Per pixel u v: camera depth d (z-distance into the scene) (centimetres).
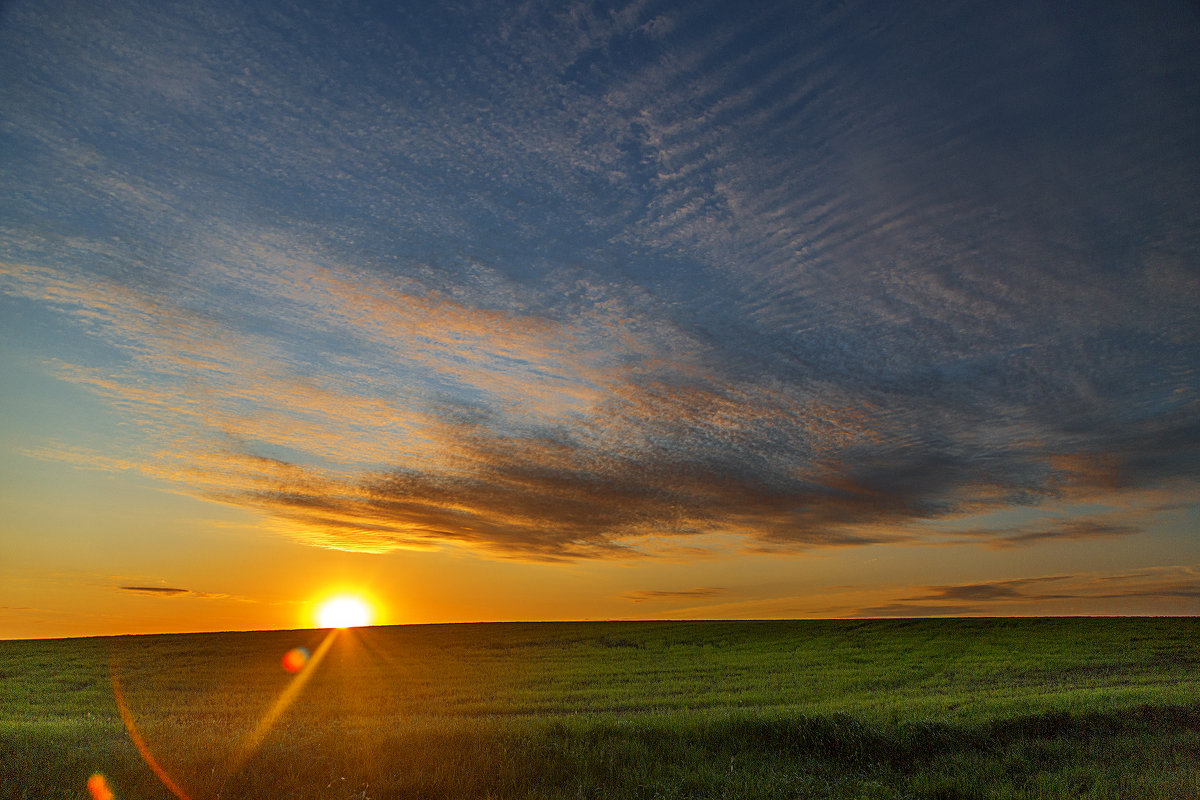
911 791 1300
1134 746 1551
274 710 2583
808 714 1719
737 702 2708
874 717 1744
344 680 3656
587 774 1273
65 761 1236
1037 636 5381
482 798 1150
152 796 1119
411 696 3005
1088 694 2241
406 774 1222
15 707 2802
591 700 2803
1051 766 1440
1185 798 1180
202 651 5269
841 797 1230
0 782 1134
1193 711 1814
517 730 1472
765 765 1388
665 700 2764
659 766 1335
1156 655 4316
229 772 1200
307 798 1125
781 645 5288
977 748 1562
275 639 6056
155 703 2908
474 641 5928
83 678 3881
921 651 4691
